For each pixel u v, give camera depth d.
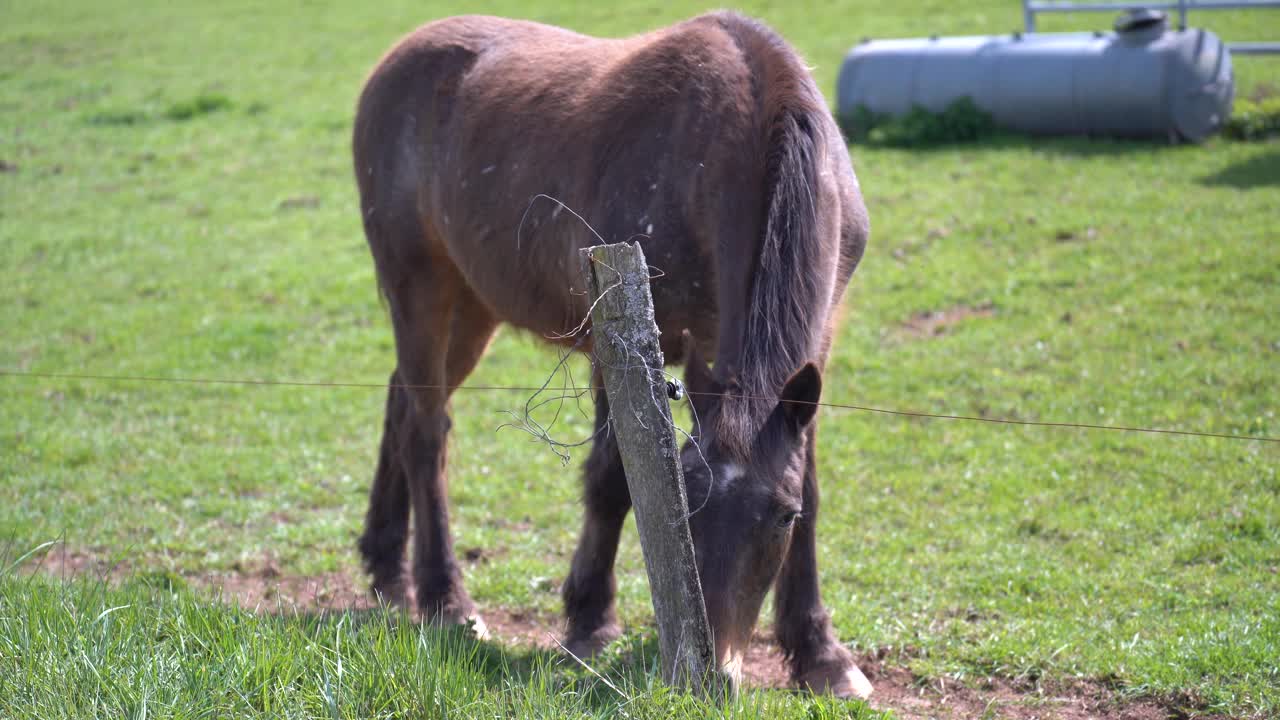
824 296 4.20
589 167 4.93
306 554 6.66
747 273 4.14
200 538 6.82
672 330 4.77
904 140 16.12
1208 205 12.06
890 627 5.41
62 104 22.09
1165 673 4.74
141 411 9.18
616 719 3.59
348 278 12.82
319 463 8.12
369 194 6.38
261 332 11.23
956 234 12.31
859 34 22.36
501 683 4.10
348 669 3.81
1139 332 9.37
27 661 3.80
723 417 3.61
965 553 6.26
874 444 7.91
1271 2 14.84
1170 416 7.82
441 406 6.18
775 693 4.02
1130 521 6.48
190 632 4.14
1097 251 11.28
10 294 12.47
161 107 21.67
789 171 4.15
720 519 3.46
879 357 9.56
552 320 5.37
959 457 7.66
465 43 6.19
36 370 10.13
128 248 14.19
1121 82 14.61
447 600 5.71
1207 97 14.55
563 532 6.97
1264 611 5.30
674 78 4.77
